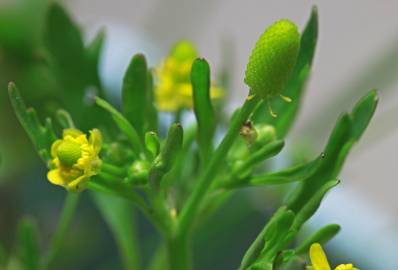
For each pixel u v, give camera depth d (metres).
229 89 0.22
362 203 0.30
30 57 0.24
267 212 0.27
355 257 0.28
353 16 0.43
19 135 0.25
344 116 0.18
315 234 0.17
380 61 0.26
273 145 0.17
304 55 0.18
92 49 0.20
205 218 0.18
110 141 0.19
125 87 0.18
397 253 0.28
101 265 0.28
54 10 0.20
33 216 0.29
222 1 0.43
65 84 0.20
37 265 0.20
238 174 0.18
